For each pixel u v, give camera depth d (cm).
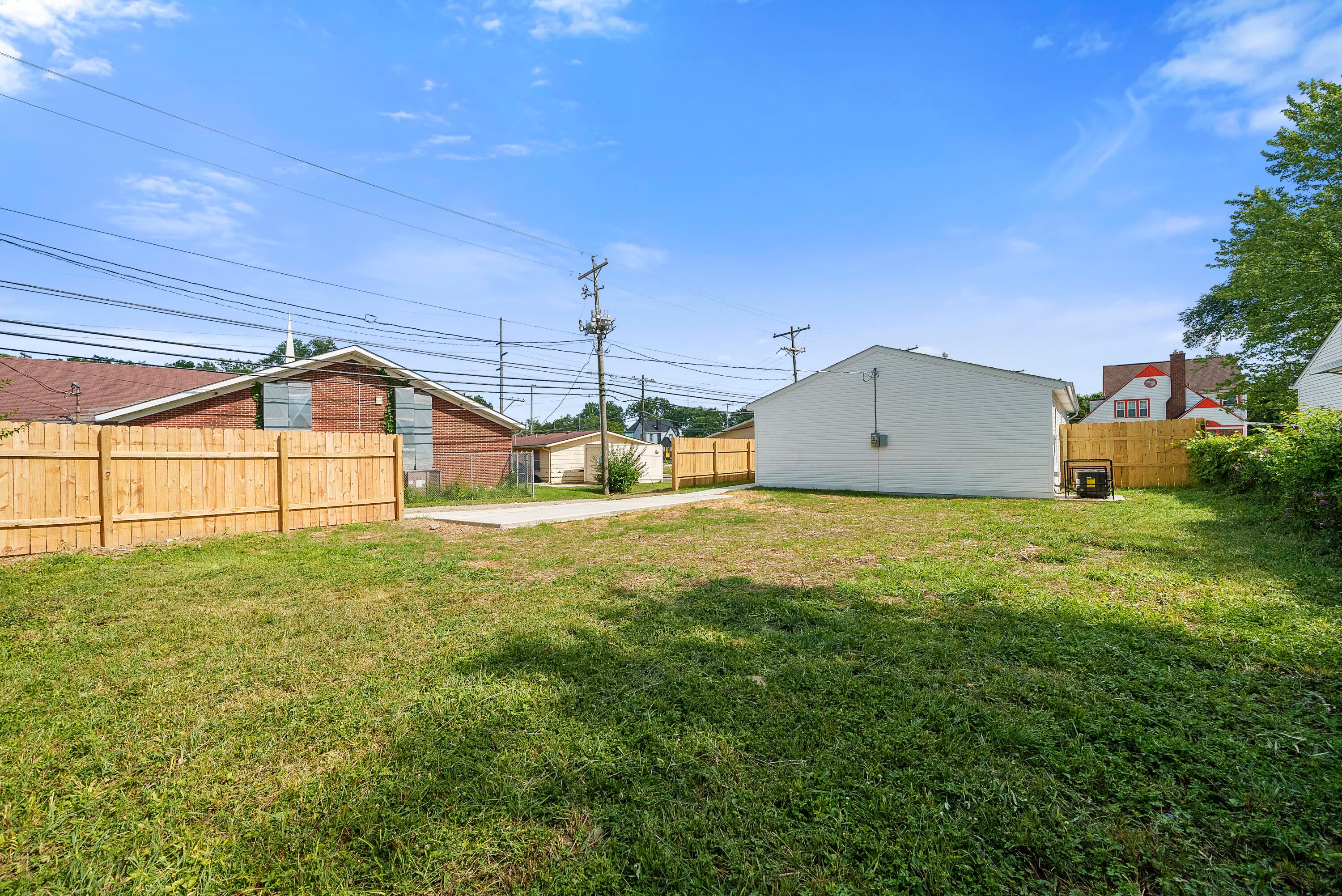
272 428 1716
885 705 279
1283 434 783
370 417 1903
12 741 258
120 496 748
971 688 298
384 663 349
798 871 178
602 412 2141
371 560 673
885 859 181
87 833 198
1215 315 3294
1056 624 393
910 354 1588
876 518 1039
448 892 174
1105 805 202
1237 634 358
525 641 381
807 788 216
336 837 196
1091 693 287
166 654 366
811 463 1775
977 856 179
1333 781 207
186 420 1584
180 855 189
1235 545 627
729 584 537
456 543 798
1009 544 716
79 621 436
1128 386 3550
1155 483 1520
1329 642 332
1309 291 1620
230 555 696
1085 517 942
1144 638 360
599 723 268
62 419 1845
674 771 230
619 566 624
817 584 533
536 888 174
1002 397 1455
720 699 290
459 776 228
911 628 394
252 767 238
